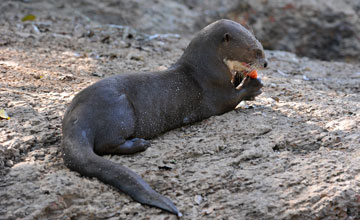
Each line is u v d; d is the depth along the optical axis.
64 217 14.70
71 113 16.83
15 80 23.45
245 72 20.67
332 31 43.91
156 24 41.72
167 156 17.33
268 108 21.47
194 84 19.66
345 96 24.64
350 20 44.25
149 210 15.11
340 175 16.42
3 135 17.80
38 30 33.62
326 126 19.47
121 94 17.34
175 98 18.94
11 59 26.80
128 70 27.28
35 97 21.50
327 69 34.34
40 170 16.09
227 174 16.55
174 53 32.59
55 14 38.66
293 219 15.25
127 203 15.25
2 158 16.50
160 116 18.55
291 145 18.20
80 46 31.53
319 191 15.85
